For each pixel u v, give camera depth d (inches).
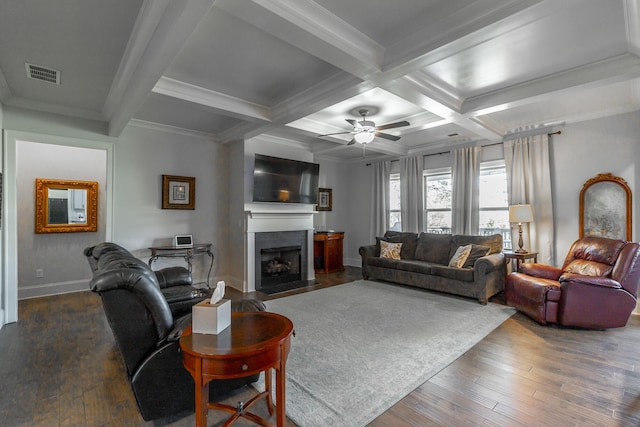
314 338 119.1
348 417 72.7
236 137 195.5
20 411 75.5
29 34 90.4
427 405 77.2
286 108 144.3
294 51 101.3
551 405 76.9
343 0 76.8
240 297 183.0
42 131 148.4
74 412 75.3
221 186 216.2
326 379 89.5
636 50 99.2
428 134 205.2
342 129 188.4
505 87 128.3
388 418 72.4
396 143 231.0
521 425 69.7
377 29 89.0
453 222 220.2
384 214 268.2
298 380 89.0
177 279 135.9
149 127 184.5
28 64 108.5
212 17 83.6
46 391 84.3
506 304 164.9
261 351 54.9
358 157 285.6
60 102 145.7
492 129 178.4
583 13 82.4
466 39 84.0
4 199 136.9
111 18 83.3
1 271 134.5
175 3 71.9
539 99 126.3
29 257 179.9
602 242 143.9
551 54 103.3
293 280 226.7
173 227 194.5
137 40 92.0
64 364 99.5
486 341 116.4
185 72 115.3
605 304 124.3
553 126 177.5
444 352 106.8
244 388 85.9
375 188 274.7
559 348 110.0
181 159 198.2
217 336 60.3
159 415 71.2
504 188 204.8
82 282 194.4
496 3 75.5
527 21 77.0
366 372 93.4
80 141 159.3
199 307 62.1
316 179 237.1
